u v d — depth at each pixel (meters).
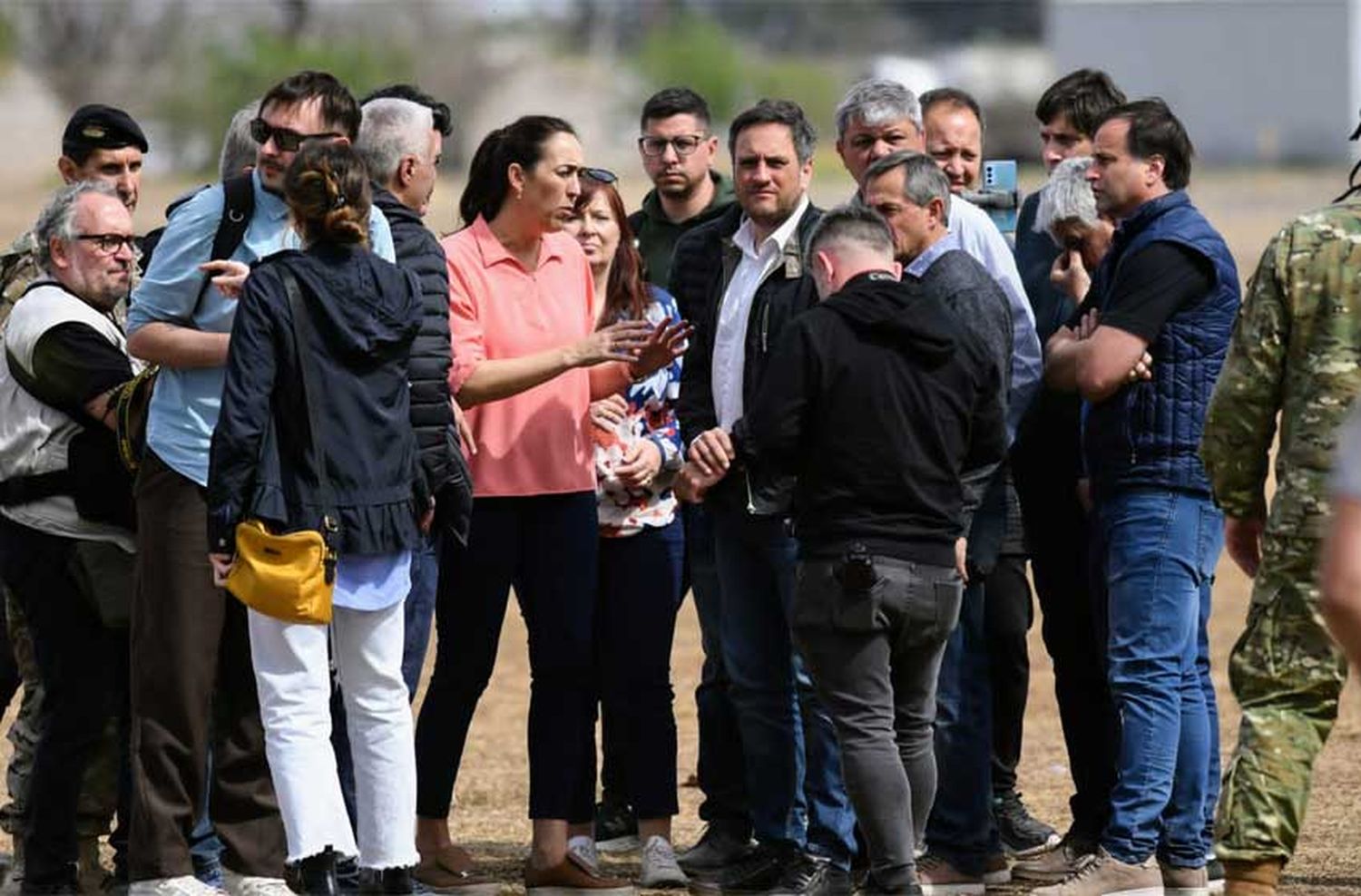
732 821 18.36
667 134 20.67
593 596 17.45
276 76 158.25
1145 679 16.22
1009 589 18.42
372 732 15.67
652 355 17.11
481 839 20.22
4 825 18.02
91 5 164.88
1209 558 16.41
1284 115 163.12
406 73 170.50
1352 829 19.67
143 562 15.68
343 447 15.17
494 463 17.16
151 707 15.60
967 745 17.39
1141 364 16.09
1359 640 8.73
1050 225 18.12
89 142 18.53
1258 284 14.20
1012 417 17.08
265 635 15.20
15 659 17.56
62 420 16.17
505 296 17.45
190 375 15.70
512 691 28.83
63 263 16.48
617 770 19.81
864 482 15.49
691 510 18.56
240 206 15.83
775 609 17.44
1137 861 16.20
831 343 15.56
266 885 15.72
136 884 15.58
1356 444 8.84
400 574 15.71
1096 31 165.00
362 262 15.38
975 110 19.70
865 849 17.70
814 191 113.75
